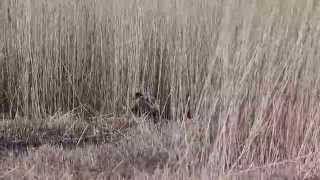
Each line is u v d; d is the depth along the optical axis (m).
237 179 10.33
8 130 13.43
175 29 14.79
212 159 10.81
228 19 11.45
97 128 13.82
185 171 10.58
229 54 11.35
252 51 11.70
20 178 10.12
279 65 11.48
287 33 11.65
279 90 11.25
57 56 14.95
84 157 11.45
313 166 10.95
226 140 11.07
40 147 12.04
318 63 11.29
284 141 11.37
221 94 11.26
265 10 11.62
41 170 10.57
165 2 14.98
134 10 15.02
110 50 15.08
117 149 12.01
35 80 14.75
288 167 10.93
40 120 14.20
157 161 11.35
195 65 14.27
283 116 11.38
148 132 12.70
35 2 14.78
